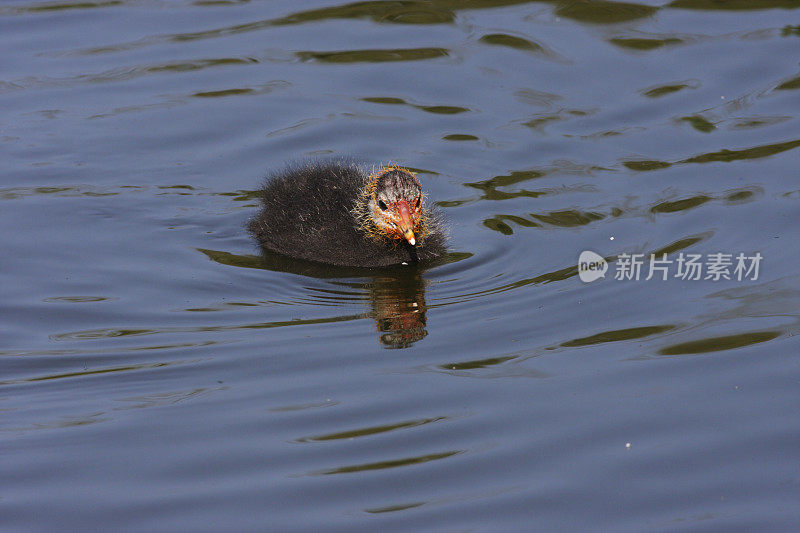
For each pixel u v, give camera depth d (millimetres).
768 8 20516
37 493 9141
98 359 11648
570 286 13141
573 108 17750
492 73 18906
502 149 16859
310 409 10430
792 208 14492
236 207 15906
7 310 12836
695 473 9219
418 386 10836
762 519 8578
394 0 21453
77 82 18797
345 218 15031
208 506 8914
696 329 11836
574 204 15297
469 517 8688
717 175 15594
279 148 17156
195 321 12617
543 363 11258
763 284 12781
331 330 12297
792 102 17391
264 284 13797
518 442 9750
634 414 10156
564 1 21125
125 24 21016
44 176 16312
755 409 10164
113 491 9156
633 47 19391
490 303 12898
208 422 10242
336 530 8539
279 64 19469
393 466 9414
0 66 19203
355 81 18906
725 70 18453
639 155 16344
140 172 16594
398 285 13680
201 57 19641
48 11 21438
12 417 10430
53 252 14430
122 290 13453
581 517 8680
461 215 15367
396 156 16875
